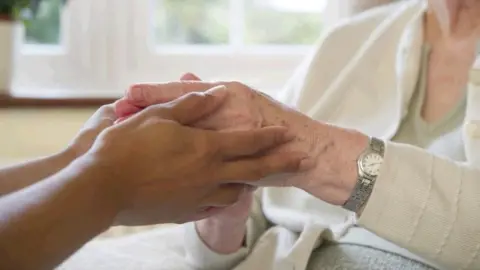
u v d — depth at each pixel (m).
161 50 1.87
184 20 1.89
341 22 1.25
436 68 1.09
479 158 0.90
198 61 1.88
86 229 0.57
